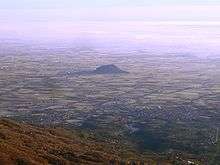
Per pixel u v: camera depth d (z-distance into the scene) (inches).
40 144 2957.7
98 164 2790.4
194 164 3988.7
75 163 2682.1
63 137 3740.2
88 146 3535.9
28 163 2348.7
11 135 2965.1
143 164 3196.4
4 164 2246.6
